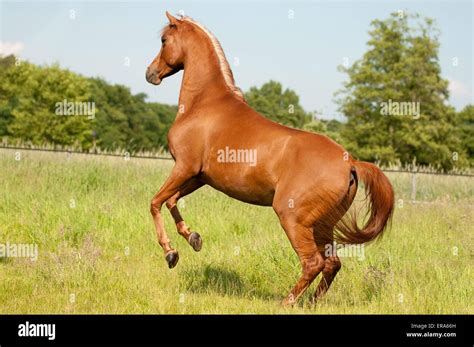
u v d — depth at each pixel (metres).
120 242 8.71
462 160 47.28
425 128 45.47
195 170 6.11
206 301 6.03
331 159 5.43
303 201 5.43
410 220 10.48
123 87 67.88
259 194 5.74
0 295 5.93
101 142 58.59
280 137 5.60
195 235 6.15
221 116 6.01
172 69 6.71
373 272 6.36
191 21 6.64
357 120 47.78
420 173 15.59
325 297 5.99
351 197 5.57
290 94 56.91
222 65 6.34
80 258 6.89
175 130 6.20
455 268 7.17
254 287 6.75
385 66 48.44
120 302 5.91
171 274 7.09
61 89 55.53
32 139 53.56
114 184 12.92
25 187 11.48
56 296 5.99
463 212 11.16
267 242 7.84
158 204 6.18
